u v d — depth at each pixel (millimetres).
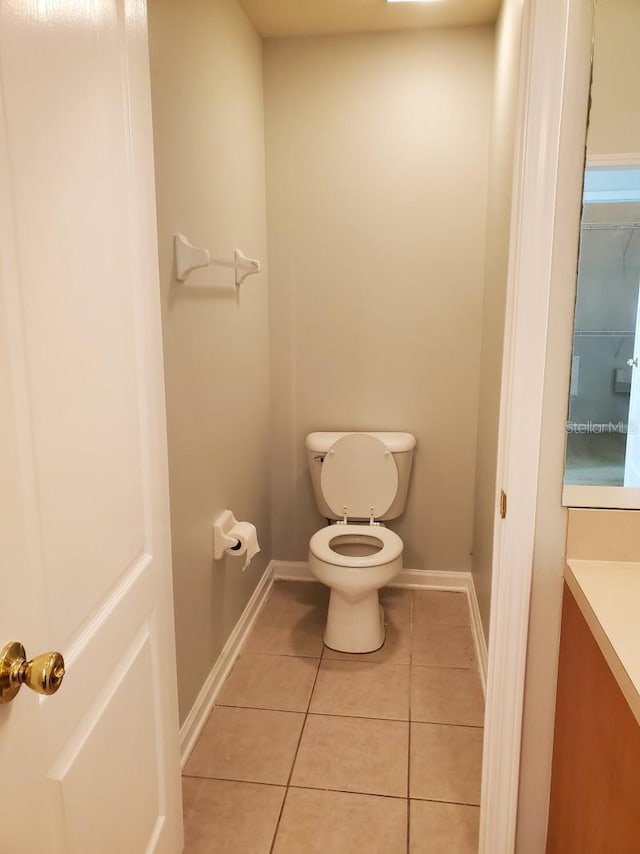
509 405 1247
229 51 2211
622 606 1104
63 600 923
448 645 2523
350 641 2463
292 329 2873
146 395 1243
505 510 1281
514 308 1213
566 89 1154
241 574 2533
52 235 867
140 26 1185
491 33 2529
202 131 1953
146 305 1232
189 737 1933
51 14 855
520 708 1350
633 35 1131
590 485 1264
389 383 2861
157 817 1364
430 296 2760
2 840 757
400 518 2984
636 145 1161
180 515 1835
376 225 2734
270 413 2959
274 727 2043
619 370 1229
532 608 1321
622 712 987
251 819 1685
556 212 1188
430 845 1601
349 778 1825
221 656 2273
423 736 1996
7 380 758
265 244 2785
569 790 1252
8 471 761
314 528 3057
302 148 2713
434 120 2625
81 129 949
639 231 1177
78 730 988
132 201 1159
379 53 2605
